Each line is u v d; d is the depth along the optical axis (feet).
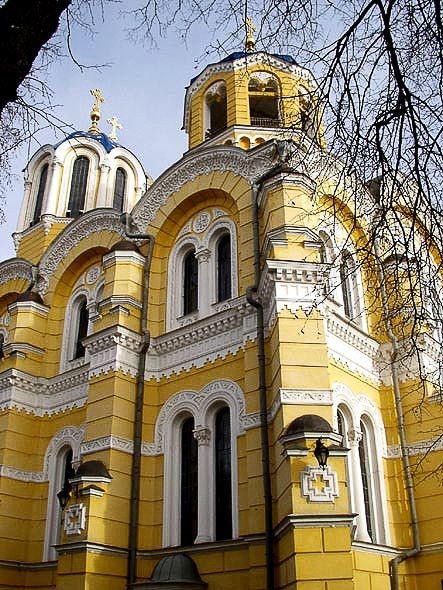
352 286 66.54
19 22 22.00
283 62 83.41
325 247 62.64
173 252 70.54
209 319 61.52
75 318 80.53
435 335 61.82
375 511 56.49
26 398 74.84
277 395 49.65
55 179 101.24
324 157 29.50
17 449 71.87
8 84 22.04
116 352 62.75
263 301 56.39
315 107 26.53
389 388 62.64
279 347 50.06
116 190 108.68
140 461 60.03
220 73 86.02
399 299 29.09
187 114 92.27
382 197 26.16
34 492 71.46
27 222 101.86
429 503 56.85
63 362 77.71
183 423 61.93
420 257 26.84
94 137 108.47
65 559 54.34
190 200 70.08
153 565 56.03
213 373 59.77
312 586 40.22
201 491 56.08
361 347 61.93
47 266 84.33
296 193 56.90
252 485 50.90
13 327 78.89
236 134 77.87
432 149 23.67
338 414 56.49
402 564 54.65
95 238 80.23
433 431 55.31
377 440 59.52
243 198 64.34
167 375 63.72
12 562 66.18
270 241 54.08
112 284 67.51
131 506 57.82
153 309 68.08
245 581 49.52
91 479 56.18
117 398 61.05
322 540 41.52
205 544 52.65
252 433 52.80
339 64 24.97
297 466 43.60
